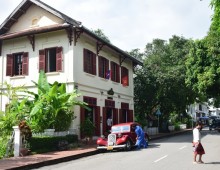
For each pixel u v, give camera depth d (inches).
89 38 1005.8
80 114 913.5
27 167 514.9
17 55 1021.8
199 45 1136.8
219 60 1059.3
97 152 746.2
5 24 1016.2
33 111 724.0
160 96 1432.1
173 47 1584.6
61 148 736.3
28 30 973.8
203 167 468.4
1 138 685.9
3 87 1005.8
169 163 516.4
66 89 904.9
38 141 695.7
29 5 997.8
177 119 2258.9
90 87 992.9
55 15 930.7
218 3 468.4
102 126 1049.5
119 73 1229.7
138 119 1450.5
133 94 1366.9
